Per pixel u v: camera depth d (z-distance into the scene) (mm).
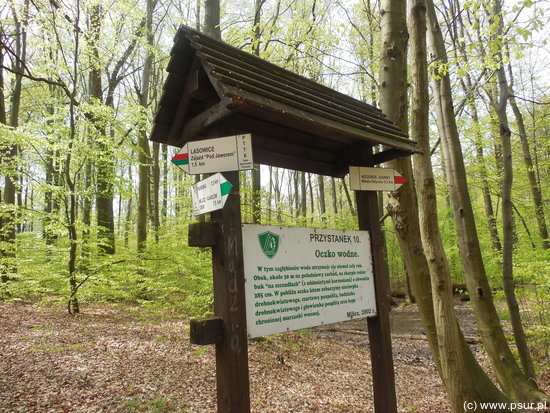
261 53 6973
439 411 4770
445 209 13336
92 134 8672
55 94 11633
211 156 2148
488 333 4129
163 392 4566
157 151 14594
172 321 8102
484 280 4184
